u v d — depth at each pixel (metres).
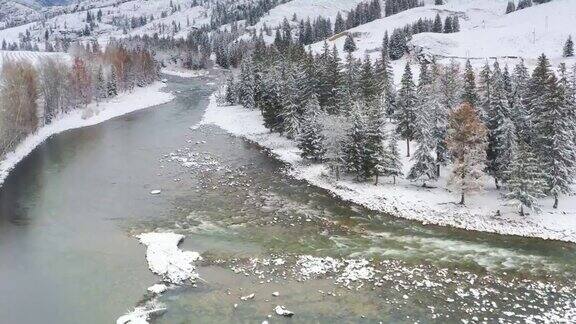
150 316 32.28
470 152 50.03
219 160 71.31
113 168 67.19
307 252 42.03
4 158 70.12
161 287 35.66
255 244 43.69
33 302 34.28
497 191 54.78
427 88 70.56
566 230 45.38
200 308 33.25
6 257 41.16
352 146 59.62
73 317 32.47
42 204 53.75
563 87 53.00
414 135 59.72
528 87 69.12
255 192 57.72
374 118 60.16
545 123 50.00
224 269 38.94
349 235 45.66
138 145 79.75
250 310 32.91
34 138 83.19
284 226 47.81
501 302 33.78
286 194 57.06
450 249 42.47
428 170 56.34
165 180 62.00
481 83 70.38
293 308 33.16
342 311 32.72
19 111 77.81
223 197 56.00
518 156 47.81
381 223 48.53
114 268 39.16
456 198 53.31
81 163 69.81
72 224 48.22
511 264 39.53
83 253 41.88
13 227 47.53
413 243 43.78
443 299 34.22
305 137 68.69
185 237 45.09
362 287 36.00
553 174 49.94
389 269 38.84
